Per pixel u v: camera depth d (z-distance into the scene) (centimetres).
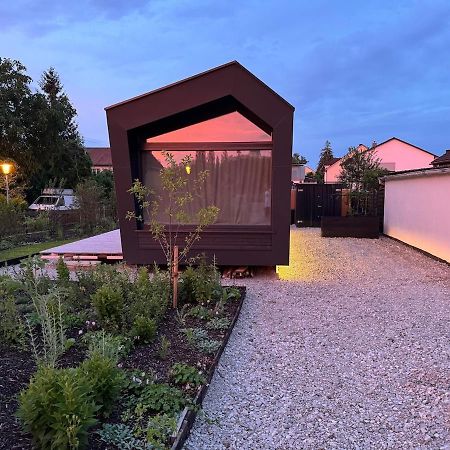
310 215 1571
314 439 253
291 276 706
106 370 247
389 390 315
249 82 630
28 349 346
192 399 274
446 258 823
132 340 366
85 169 3094
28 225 1285
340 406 292
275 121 637
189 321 440
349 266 798
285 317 482
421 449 244
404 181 1104
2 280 473
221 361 362
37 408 207
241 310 508
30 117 2553
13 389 278
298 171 2303
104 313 389
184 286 507
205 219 536
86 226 1387
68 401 204
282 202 667
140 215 698
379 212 1372
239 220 710
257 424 268
